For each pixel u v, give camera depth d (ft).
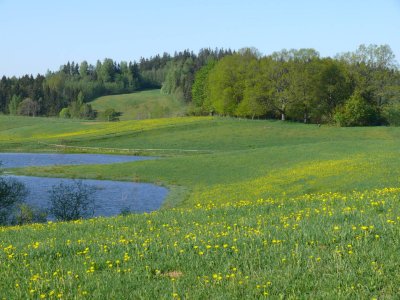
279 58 363.56
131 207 122.52
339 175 125.39
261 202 63.57
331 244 35.55
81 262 36.76
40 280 32.48
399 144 179.42
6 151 297.74
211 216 54.85
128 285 30.99
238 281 30.12
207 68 454.81
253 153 188.24
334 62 358.02
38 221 95.81
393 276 29.27
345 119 338.54
